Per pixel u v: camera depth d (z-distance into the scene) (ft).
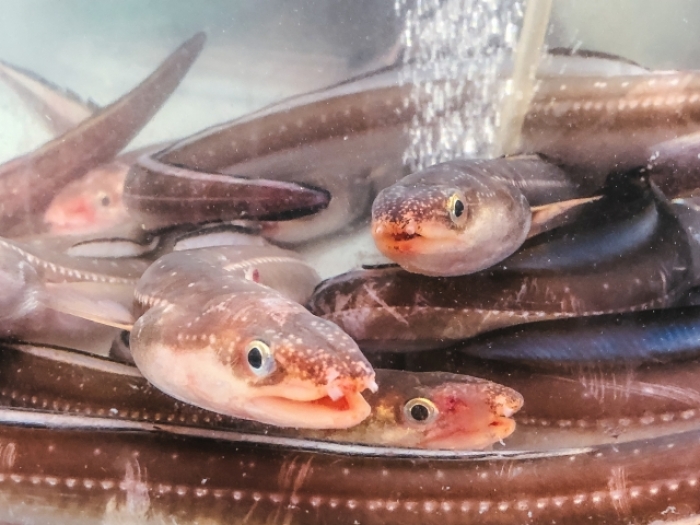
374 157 0.89
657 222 0.83
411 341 0.82
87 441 0.72
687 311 0.79
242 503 0.71
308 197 0.88
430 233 0.74
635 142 0.85
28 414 0.72
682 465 0.68
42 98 0.99
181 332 0.67
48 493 0.71
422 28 0.84
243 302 0.67
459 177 0.78
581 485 0.69
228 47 0.91
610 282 0.80
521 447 0.79
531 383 0.79
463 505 0.69
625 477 0.68
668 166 0.85
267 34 0.89
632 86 0.84
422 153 0.88
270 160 0.89
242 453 0.72
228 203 0.90
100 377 0.79
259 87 0.91
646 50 0.84
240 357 0.64
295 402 0.64
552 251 0.83
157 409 0.77
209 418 0.77
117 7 0.92
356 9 0.85
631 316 0.80
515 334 0.80
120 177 0.93
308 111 0.88
